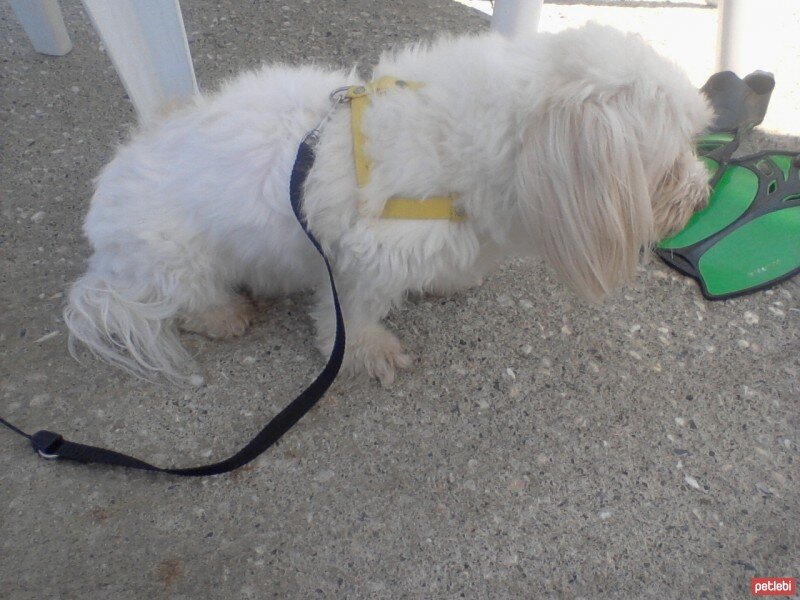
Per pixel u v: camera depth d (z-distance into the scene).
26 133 0.97
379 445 0.68
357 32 1.19
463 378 0.74
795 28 1.23
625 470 0.67
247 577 0.60
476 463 0.67
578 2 1.33
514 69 0.54
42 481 0.65
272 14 1.22
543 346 0.76
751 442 0.69
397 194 0.59
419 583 0.60
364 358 0.72
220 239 0.69
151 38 0.83
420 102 0.58
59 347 0.75
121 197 0.68
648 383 0.73
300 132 0.63
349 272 0.66
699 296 0.81
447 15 1.25
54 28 1.07
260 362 0.75
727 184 0.86
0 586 0.58
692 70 1.14
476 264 0.68
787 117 1.04
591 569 0.61
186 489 0.65
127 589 0.59
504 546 0.62
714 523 0.64
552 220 0.55
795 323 0.79
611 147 0.52
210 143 0.65
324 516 0.63
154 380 0.73
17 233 0.84
